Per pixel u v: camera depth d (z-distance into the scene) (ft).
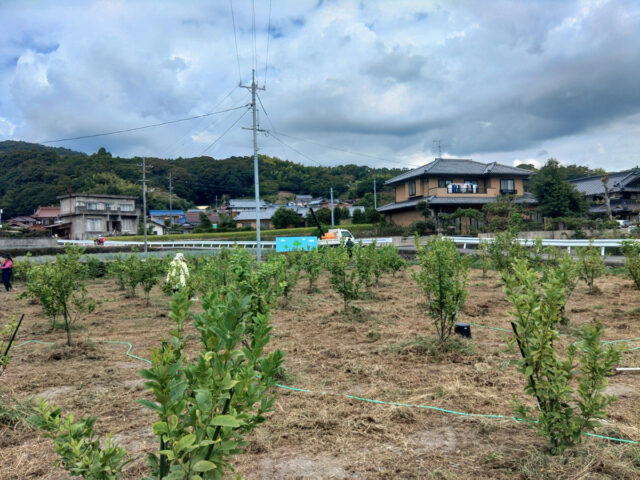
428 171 136.46
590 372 10.20
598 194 154.30
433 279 20.57
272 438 12.01
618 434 11.41
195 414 5.60
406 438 11.91
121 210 204.85
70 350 22.07
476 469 10.20
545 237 107.65
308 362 19.31
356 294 29.96
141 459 11.06
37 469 11.02
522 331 10.58
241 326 5.85
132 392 16.28
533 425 10.82
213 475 5.63
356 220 173.68
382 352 20.24
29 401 15.12
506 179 140.67
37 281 23.94
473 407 13.78
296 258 43.04
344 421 13.02
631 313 27.02
